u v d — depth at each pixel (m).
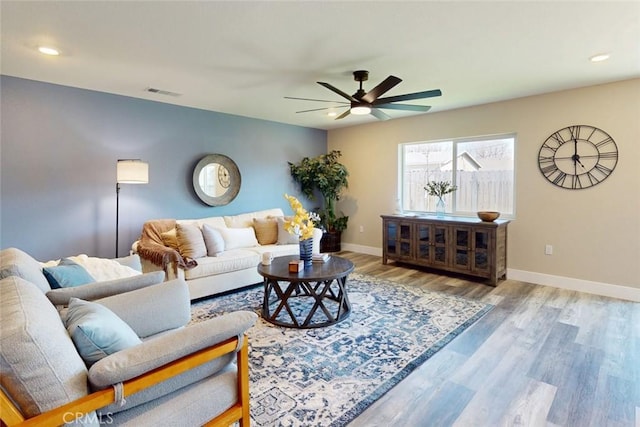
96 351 1.24
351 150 6.25
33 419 0.98
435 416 1.84
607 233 3.77
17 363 0.98
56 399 1.02
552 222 4.13
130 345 1.35
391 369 2.29
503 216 4.62
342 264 3.32
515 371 2.27
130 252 4.21
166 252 3.39
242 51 2.75
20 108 3.44
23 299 1.20
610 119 3.68
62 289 1.91
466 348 2.58
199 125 4.78
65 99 3.69
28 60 2.94
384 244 5.24
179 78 3.43
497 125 4.48
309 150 6.30
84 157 3.85
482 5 2.06
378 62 3.01
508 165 4.57
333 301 3.58
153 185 4.38
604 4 2.05
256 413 1.84
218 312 3.33
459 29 2.38
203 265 3.59
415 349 2.56
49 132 3.62
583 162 3.88
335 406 1.91
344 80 3.50
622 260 3.70
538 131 4.16
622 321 3.06
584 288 3.94
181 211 4.66
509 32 2.43
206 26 2.33
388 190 5.76
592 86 3.77
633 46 2.68
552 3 2.04
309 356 2.46
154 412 1.24
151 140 4.34
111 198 4.06
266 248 4.30
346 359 2.42
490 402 1.95
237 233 4.32
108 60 2.94
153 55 2.83
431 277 4.52
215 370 1.45
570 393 2.03
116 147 4.07
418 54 2.83
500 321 3.07
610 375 2.21
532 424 1.77
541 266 4.24
